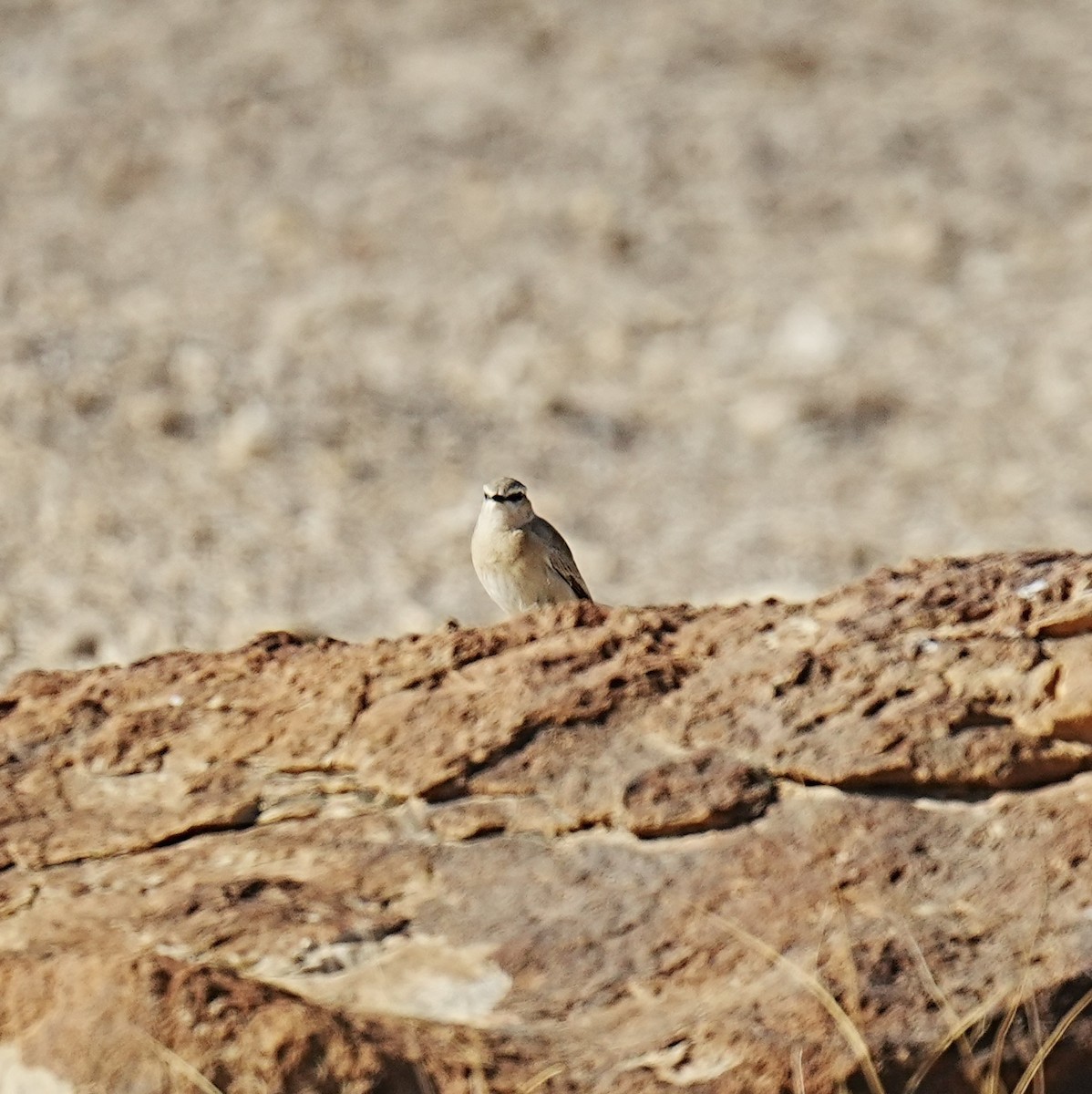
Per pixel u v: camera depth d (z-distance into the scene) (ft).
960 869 17.65
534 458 62.39
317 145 85.97
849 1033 16.02
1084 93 91.81
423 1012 16.88
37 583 51.67
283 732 19.94
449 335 71.00
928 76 94.02
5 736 20.61
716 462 62.49
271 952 17.43
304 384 65.98
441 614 50.65
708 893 17.67
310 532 55.93
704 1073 15.94
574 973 17.13
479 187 82.74
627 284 75.36
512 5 100.78
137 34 96.17
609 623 20.40
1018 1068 16.43
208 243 77.00
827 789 18.49
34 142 84.99
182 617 49.83
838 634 19.63
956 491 59.57
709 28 98.78
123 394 63.82
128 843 19.13
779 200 82.17
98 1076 15.62
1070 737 18.37
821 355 69.51
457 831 18.66
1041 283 75.05
